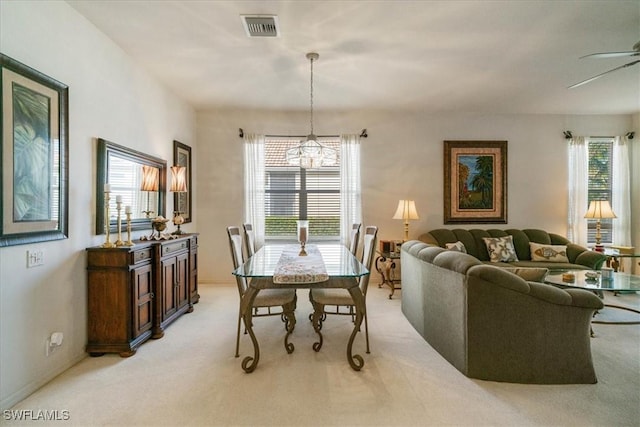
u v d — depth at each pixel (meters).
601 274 3.27
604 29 2.58
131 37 2.69
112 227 2.76
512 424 1.69
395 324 3.14
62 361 2.20
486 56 3.04
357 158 4.77
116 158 2.80
